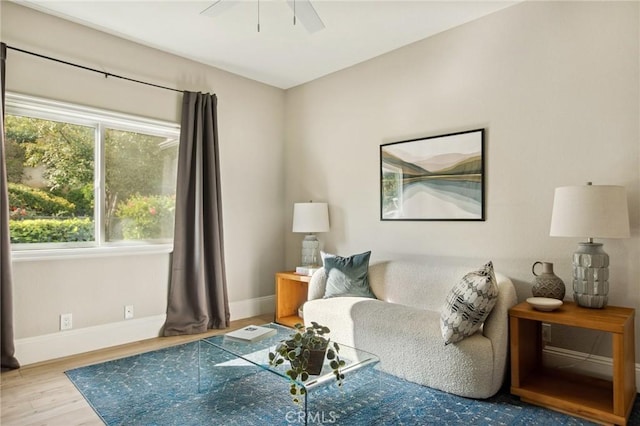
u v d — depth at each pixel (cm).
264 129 457
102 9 297
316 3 288
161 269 370
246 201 439
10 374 274
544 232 282
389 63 374
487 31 309
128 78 349
